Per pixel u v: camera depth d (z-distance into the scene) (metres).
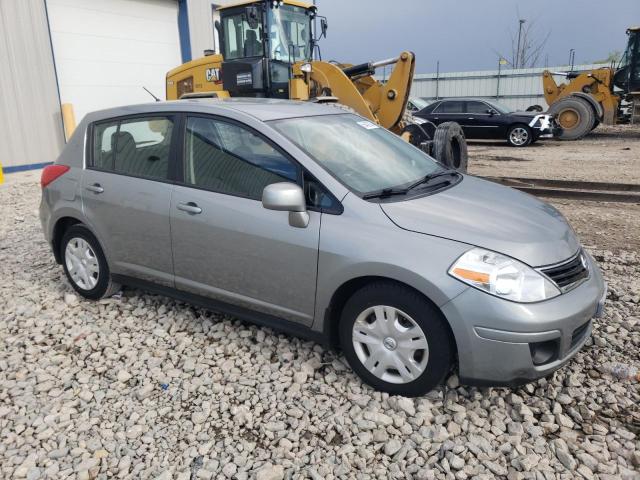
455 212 3.19
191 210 3.71
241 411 3.06
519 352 2.78
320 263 3.20
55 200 4.59
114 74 14.20
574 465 2.61
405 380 3.08
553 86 20.03
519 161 12.73
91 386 3.39
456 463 2.64
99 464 2.73
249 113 3.70
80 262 4.58
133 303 4.54
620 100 18.70
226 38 10.64
